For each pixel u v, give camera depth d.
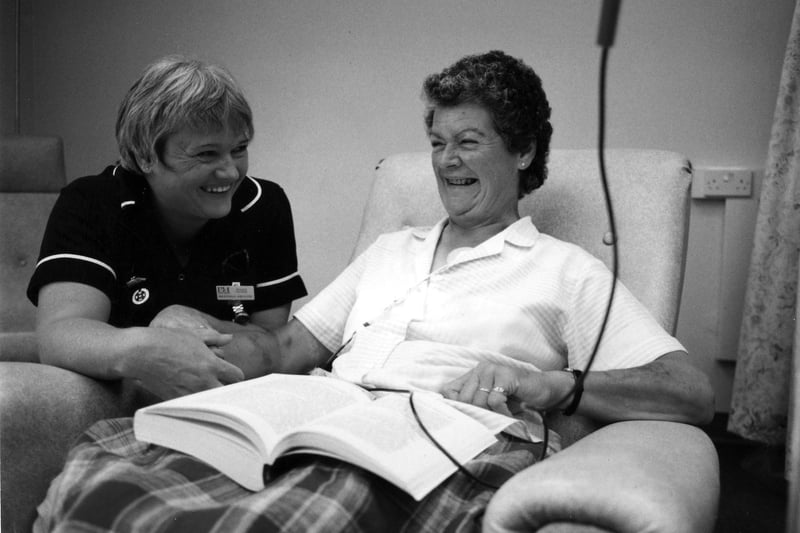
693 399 1.29
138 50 2.97
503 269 1.49
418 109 2.77
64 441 1.22
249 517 0.91
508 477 1.12
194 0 2.90
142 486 0.98
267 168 2.88
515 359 1.42
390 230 1.84
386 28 2.77
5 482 1.17
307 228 2.87
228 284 1.71
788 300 2.26
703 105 2.59
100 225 1.53
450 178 1.53
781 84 2.27
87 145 3.05
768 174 2.29
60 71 3.04
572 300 1.46
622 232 1.66
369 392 1.33
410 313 1.49
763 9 2.53
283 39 2.84
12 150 2.60
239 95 1.49
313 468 1.03
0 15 2.99
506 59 1.54
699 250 2.62
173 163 1.47
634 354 1.36
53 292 1.45
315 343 1.64
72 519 0.94
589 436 1.14
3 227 2.58
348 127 2.82
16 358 2.13
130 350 1.26
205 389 1.28
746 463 2.42
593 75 2.63
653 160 1.72
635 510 0.87
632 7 2.60
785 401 2.28
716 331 2.61
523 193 1.63
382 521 1.00
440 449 1.08
